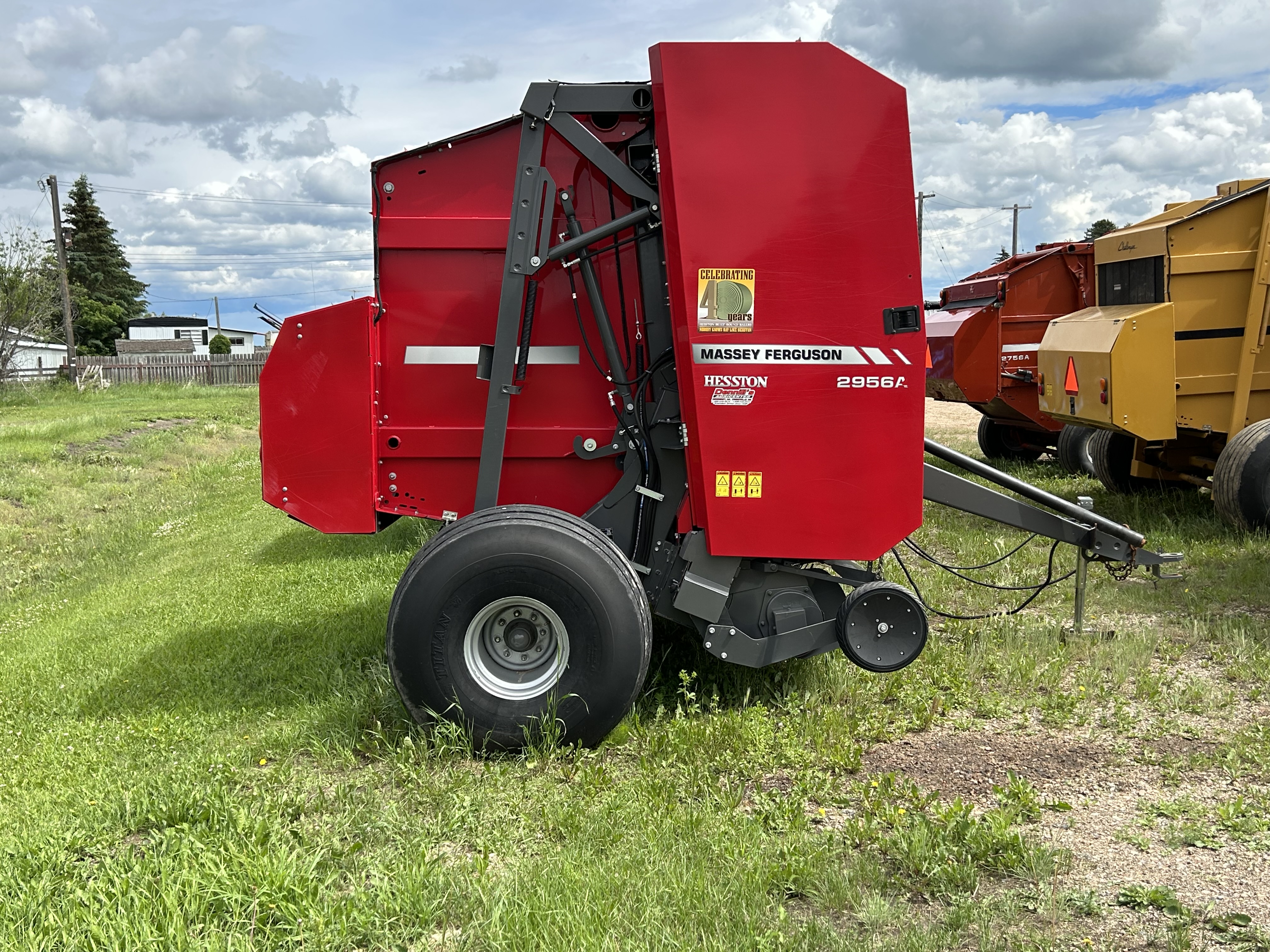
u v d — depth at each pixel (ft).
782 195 15.25
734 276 15.34
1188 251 28.04
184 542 38.04
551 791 13.84
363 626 22.27
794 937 9.92
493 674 15.24
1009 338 42.93
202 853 11.32
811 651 16.66
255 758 15.24
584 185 16.85
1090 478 39.91
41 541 41.27
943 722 16.40
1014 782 13.37
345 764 15.02
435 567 14.83
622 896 10.46
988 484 38.19
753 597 16.71
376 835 12.36
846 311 15.46
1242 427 28.58
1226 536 27.53
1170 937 10.07
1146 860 11.78
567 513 16.58
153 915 10.21
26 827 12.83
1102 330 29.01
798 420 15.64
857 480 15.78
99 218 287.48
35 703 18.72
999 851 11.72
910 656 16.21
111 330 275.18
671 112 15.12
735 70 15.14
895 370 15.61
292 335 16.76
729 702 17.06
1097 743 15.44
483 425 17.31
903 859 11.56
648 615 15.43
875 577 17.53
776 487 15.74
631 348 17.04
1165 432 28.30
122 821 12.89
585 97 16.11
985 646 19.45
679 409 16.80
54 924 10.03
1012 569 25.59
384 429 17.25
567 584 14.76
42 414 87.30
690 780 13.91
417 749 15.06
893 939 10.05
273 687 18.65
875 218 15.35
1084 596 21.88
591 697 14.93
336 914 10.20
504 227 17.02
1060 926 10.34
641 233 16.62
